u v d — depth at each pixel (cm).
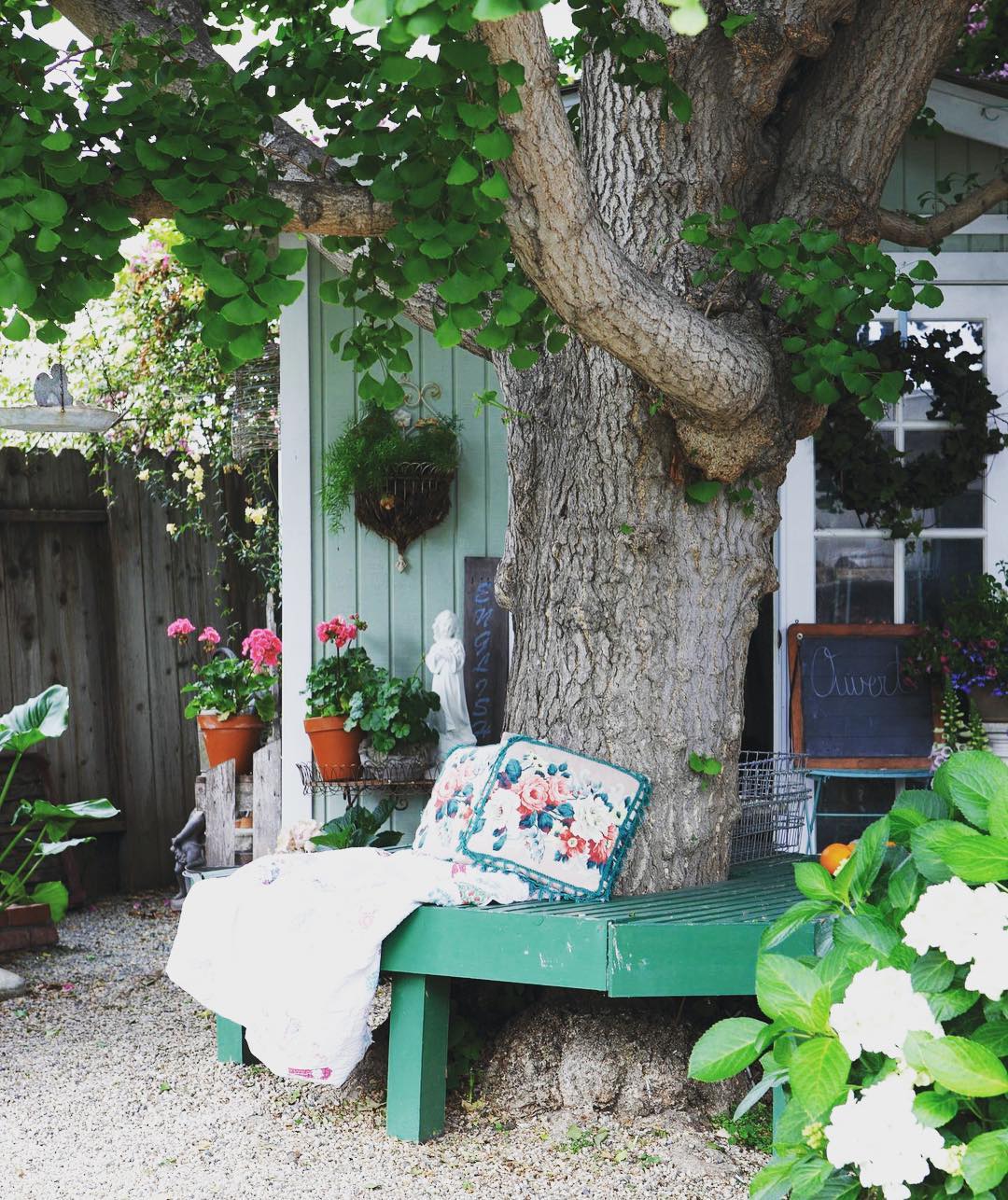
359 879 362
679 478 392
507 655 614
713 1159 332
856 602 586
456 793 399
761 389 358
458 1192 316
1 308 269
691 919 339
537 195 289
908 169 592
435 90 285
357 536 612
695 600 396
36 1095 396
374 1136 354
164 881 753
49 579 732
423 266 297
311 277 609
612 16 352
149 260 889
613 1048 367
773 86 394
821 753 559
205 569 768
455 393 613
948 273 586
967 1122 193
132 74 312
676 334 329
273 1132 359
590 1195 313
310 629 611
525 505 417
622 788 384
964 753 210
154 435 907
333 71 334
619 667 395
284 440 610
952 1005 188
